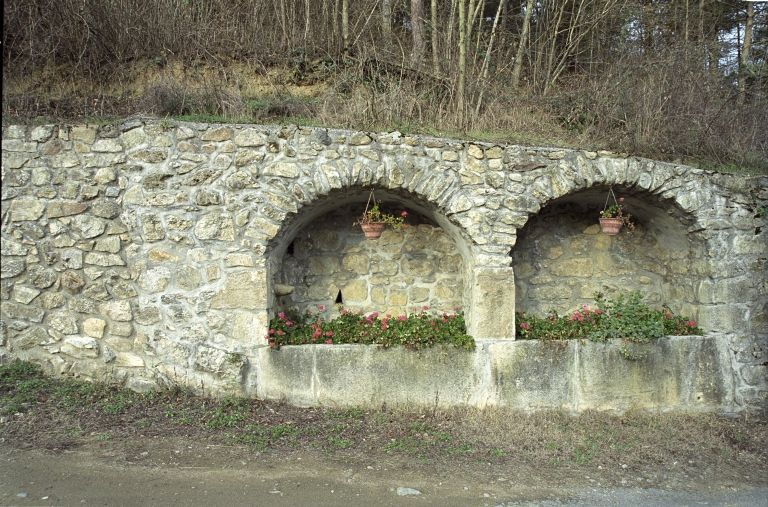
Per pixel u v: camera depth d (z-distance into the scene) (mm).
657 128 5621
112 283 4867
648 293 5785
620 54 7953
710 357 5105
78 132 4836
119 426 4281
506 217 4852
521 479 3822
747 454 4352
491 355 4902
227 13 7246
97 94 6164
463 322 5281
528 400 4949
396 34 8586
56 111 5469
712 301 5125
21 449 3838
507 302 4898
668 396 5082
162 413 4523
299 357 4863
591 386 5008
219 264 4770
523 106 6480
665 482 3871
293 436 4312
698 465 4145
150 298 4828
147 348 4855
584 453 4254
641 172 4941
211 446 4066
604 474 3951
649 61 7020
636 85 6562
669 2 8945
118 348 4895
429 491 3598
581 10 8203
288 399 4883
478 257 4879
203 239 4758
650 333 5004
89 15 6395
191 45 6863
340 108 5629
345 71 6848
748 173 5250
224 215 4738
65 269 4926
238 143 4719
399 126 5371
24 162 4902
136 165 4785
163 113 5480
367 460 4004
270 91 6723
